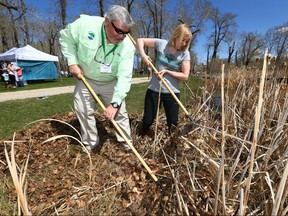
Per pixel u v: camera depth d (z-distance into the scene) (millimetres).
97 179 2393
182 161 2111
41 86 12422
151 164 2533
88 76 2576
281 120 1989
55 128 3527
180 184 1815
